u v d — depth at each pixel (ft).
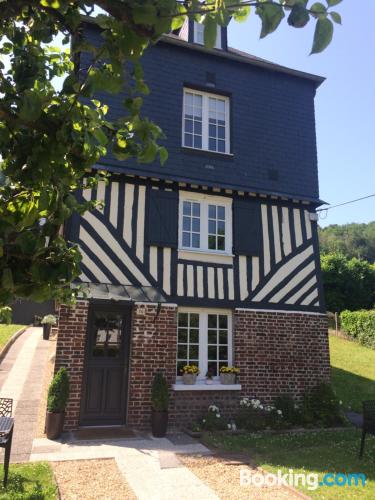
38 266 5.99
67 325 25.89
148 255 29.04
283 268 32.65
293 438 25.02
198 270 30.19
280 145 35.37
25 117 5.67
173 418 27.09
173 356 27.99
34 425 25.29
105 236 28.25
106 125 6.66
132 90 6.33
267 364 30.37
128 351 27.76
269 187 33.86
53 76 9.48
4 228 6.03
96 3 5.85
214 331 30.40
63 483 16.83
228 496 16.01
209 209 32.24
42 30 7.82
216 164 32.68
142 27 5.82
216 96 34.86
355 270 93.76
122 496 15.81
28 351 52.31
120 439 23.71
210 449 22.24
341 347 61.41
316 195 35.32
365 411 21.40
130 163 29.81
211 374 29.07
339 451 21.91
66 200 6.82
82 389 26.16
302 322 32.07
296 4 5.25
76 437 23.66
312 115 37.60
